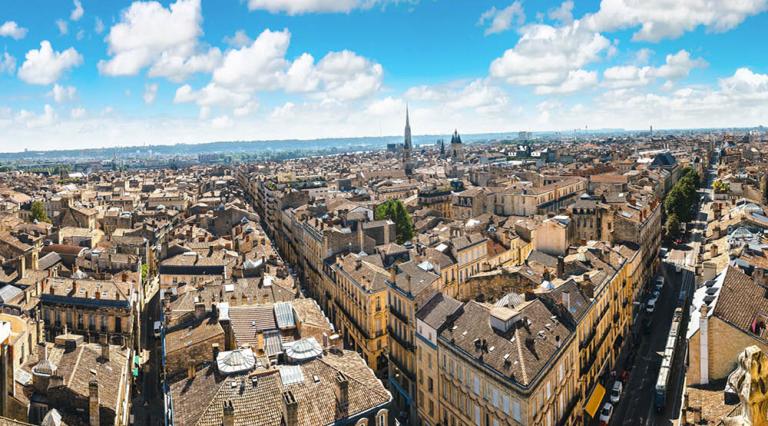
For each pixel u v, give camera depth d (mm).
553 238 159125
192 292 117500
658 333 132750
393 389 111062
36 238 186750
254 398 67688
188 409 67562
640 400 102688
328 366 74938
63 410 80188
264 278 124812
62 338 97500
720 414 62344
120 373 94062
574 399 89312
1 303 129000
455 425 87562
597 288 106062
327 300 156375
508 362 75125
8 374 73438
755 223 134750
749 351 21266
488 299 116750
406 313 104688
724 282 83125
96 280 135250
